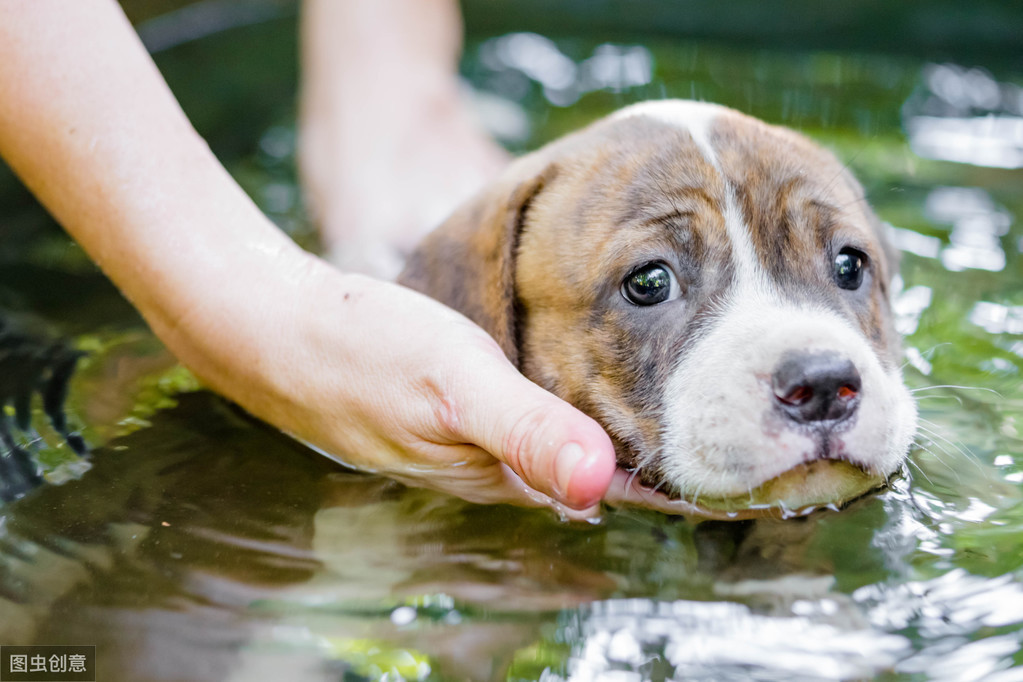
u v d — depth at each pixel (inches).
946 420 17.8
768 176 17.3
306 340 16.8
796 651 14.2
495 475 16.6
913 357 19.1
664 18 39.5
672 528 16.1
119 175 17.0
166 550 15.6
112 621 14.6
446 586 15.1
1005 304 20.6
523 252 18.0
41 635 14.5
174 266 17.1
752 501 16.1
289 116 30.8
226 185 17.7
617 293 17.2
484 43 37.0
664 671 14.1
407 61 28.2
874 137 27.1
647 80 32.9
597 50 36.2
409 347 16.2
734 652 14.2
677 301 17.1
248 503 16.5
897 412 16.4
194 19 36.4
